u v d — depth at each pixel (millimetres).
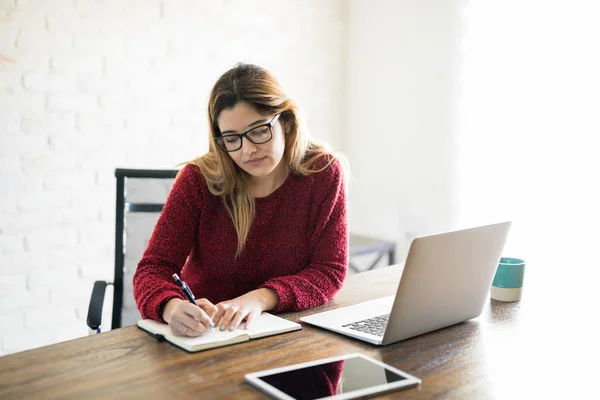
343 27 3189
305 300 1408
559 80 2352
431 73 2822
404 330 1178
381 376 998
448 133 2768
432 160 2855
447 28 2730
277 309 1377
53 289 2482
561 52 2340
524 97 2461
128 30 2535
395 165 3035
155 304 1279
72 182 2479
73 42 2418
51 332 2496
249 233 1548
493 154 2586
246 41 2857
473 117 2650
